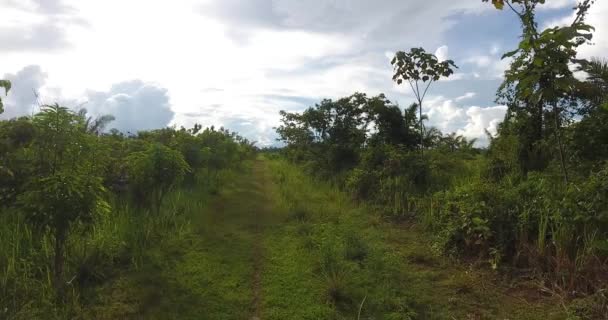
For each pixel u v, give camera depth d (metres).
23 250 5.27
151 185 7.55
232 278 5.25
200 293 4.77
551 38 5.16
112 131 11.38
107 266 5.27
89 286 4.76
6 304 4.13
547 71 5.26
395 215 8.42
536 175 6.71
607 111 6.65
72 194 4.43
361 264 5.66
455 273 5.45
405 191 9.10
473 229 5.86
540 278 4.96
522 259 5.37
